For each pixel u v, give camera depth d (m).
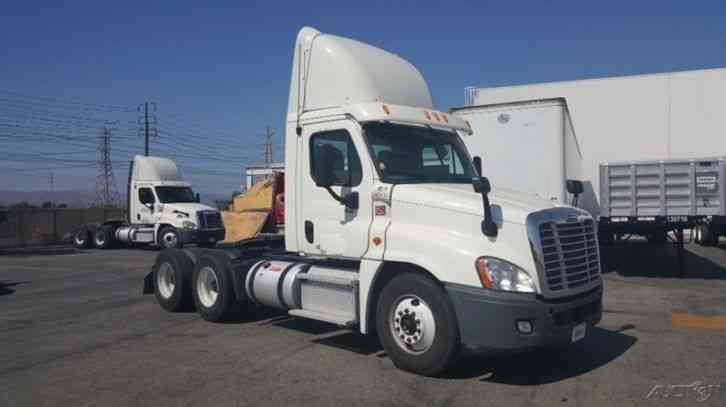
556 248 5.88
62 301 11.46
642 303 10.62
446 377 6.13
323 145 7.30
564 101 12.59
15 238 31.34
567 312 5.85
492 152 13.12
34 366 6.73
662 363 6.65
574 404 5.38
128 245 27.33
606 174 13.45
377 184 6.68
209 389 5.85
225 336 8.09
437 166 7.30
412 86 7.82
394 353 6.30
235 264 8.74
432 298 5.96
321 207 7.25
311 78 7.55
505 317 5.55
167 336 8.16
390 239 6.43
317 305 7.36
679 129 25.05
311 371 6.40
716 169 12.61
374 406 5.34
